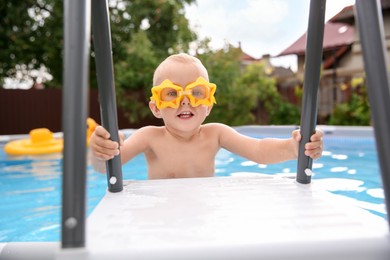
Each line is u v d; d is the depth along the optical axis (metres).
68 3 0.74
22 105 10.73
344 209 1.03
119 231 0.85
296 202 1.11
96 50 1.19
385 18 10.82
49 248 1.07
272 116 13.11
